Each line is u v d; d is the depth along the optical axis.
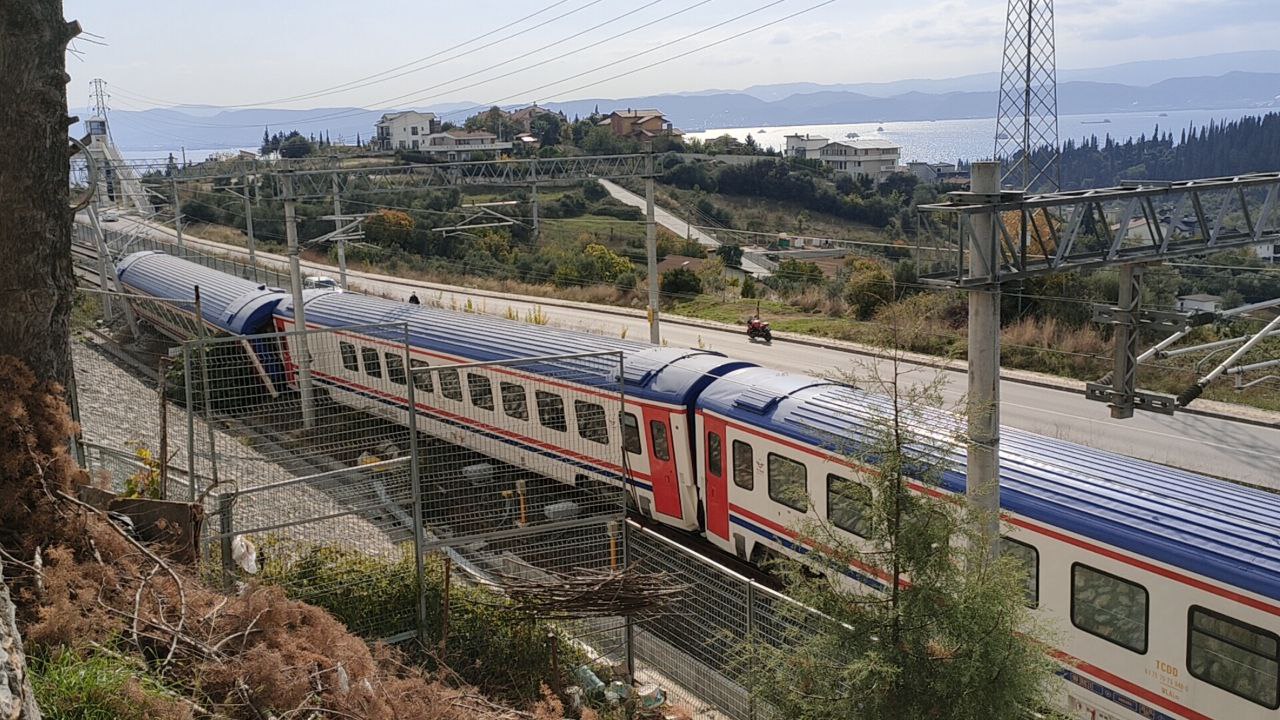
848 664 6.87
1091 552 10.45
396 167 25.39
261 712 6.74
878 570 7.05
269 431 13.44
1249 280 32.47
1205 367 27.97
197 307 12.82
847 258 53.31
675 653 10.38
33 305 8.89
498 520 14.09
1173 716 9.81
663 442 16.59
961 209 9.28
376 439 15.13
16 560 7.25
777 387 15.30
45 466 8.35
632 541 13.21
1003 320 34.09
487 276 57.56
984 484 8.99
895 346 7.48
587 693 9.80
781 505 14.48
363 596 10.29
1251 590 9.02
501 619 10.36
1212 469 20.98
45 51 8.73
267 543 10.86
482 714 8.13
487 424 20.05
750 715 8.65
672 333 39.81
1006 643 6.61
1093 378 29.66
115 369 22.45
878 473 7.02
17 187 8.71
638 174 27.34
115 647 6.88
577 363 18.17
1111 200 10.69
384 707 7.25
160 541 9.12
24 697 4.94
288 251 22.84
